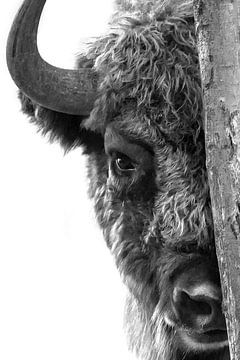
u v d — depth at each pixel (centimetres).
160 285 977
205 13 705
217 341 917
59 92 1009
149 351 1184
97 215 1148
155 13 1020
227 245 674
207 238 902
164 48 970
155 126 941
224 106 691
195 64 952
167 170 930
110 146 993
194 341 952
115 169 1000
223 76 693
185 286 905
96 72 1016
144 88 955
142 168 957
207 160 703
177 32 982
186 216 910
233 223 673
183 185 917
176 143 931
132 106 966
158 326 1062
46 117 1141
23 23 954
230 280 669
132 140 959
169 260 932
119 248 1045
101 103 998
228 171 683
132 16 1036
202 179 913
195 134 924
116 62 984
